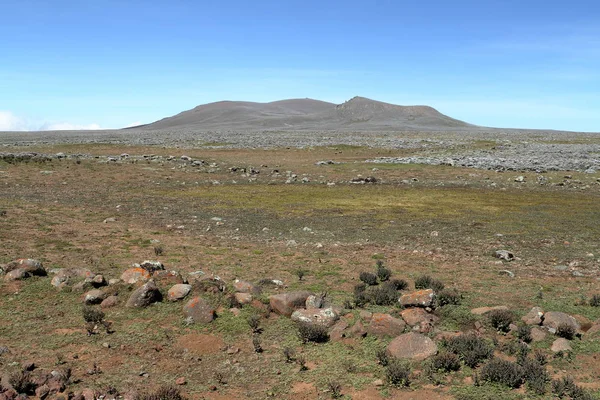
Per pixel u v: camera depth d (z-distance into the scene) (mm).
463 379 10445
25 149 63906
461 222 27797
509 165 51750
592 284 16672
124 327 13047
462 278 17328
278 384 10469
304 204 34062
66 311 13969
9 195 34719
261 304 14383
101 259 19172
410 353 11422
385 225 27359
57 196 35375
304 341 12414
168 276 15820
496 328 12672
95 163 51344
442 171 48750
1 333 12508
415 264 19375
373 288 15828
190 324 13266
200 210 31812
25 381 9797
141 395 9711
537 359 11117
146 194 37562
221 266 18812
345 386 10297
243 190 40062
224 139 87312
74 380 10344
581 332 12578
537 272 18250
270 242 23516
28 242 21234
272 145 75062
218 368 11180
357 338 12484
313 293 14633
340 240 23953
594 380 10344
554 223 27141
